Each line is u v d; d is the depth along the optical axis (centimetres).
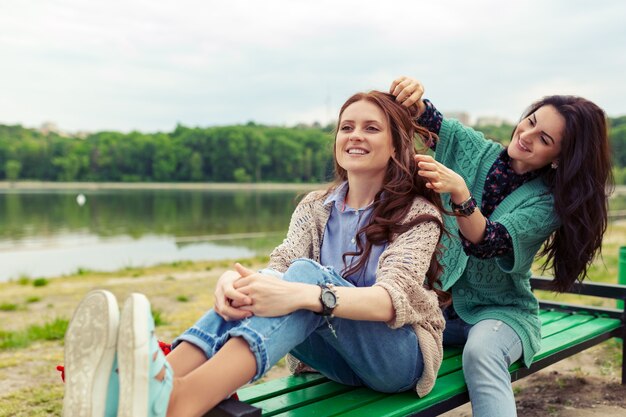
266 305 187
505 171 288
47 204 6431
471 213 240
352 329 209
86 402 160
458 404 246
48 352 477
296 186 12481
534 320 278
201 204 6419
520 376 276
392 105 245
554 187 272
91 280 1020
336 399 231
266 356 184
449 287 286
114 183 13325
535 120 273
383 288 206
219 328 196
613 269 898
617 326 374
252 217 4428
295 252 250
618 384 390
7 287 950
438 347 230
